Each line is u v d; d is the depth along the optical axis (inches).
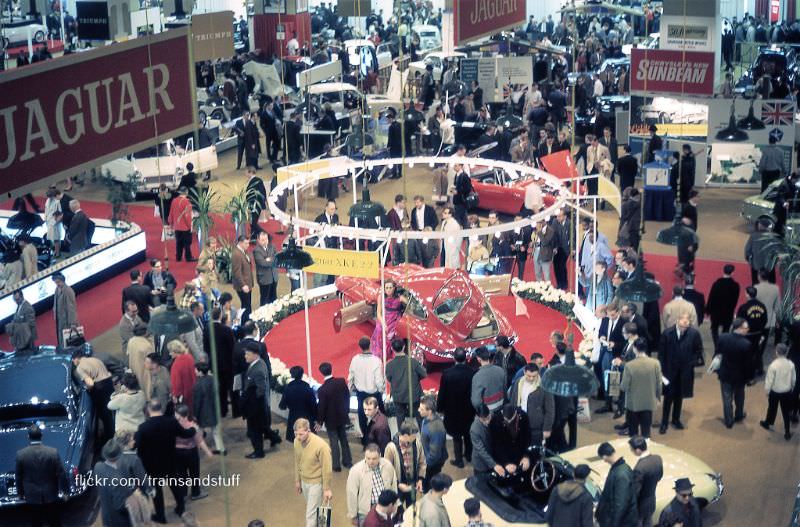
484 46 1254.3
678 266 580.7
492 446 414.6
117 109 210.1
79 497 458.0
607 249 619.2
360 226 669.3
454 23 506.3
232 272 631.8
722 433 499.5
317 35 1542.8
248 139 990.4
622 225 726.5
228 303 550.0
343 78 1284.4
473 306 534.6
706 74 908.6
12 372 480.1
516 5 566.3
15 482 423.2
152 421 420.2
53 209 746.2
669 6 975.6
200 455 488.7
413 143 1044.5
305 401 474.0
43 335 645.3
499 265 677.3
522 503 401.1
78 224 731.4
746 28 1472.7
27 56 1229.7
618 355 508.7
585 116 1107.9
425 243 665.0
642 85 948.0
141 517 395.5
